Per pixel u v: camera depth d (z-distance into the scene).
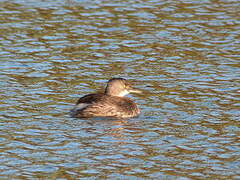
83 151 15.71
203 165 15.00
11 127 17.33
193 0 33.31
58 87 21.53
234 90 21.38
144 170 14.63
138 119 18.45
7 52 25.23
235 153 15.80
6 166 14.70
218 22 29.67
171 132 17.30
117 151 15.77
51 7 31.84
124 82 19.89
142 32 28.23
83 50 25.88
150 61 24.70
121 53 25.62
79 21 29.61
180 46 26.52
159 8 31.83
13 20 29.52
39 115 18.47
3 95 20.34
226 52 25.80
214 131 17.42
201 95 20.88
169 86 21.89
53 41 26.86
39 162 14.99
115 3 32.69
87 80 22.45
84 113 18.42
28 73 22.95
